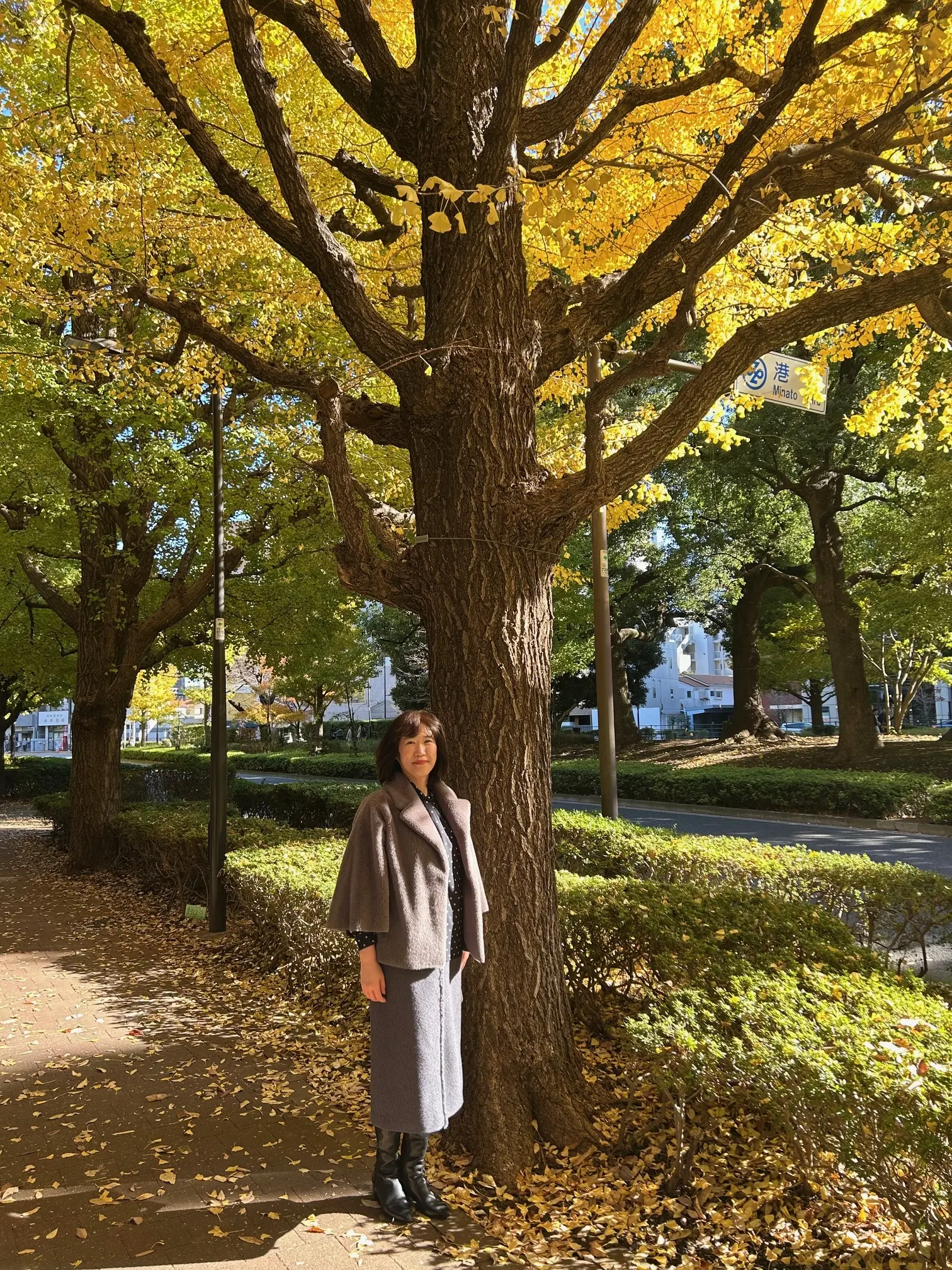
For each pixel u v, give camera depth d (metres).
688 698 65.69
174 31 6.39
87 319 11.17
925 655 30.84
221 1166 3.36
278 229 3.68
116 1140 3.62
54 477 11.97
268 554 13.02
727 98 5.36
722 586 28.88
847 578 23.31
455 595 3.49
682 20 5.52
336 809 11.75
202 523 11.59
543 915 3.46
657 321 7.23
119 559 12.41
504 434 3.54
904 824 14.80
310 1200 3.08
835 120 4.80
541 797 3.51
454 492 3.53
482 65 3.63
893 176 5.71
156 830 9.98
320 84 6.33
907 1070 2.37
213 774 7.91
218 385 7.90
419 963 2.83
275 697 50.59
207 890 8.49
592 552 8.67
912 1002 2.99
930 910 5.02
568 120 3.79
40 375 8.83
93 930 8.30
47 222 5.53
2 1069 4.55
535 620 3.54
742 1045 2.71
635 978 4.33
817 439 19.30
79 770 12.36
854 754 21.89
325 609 14.45
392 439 4.02
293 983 5.87
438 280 3.62
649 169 5.26
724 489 22.44
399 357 3.59
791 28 5.21
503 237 3.58
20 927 8.54
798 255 6.71
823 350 6.84
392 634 42.00
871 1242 2.61
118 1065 4.56
